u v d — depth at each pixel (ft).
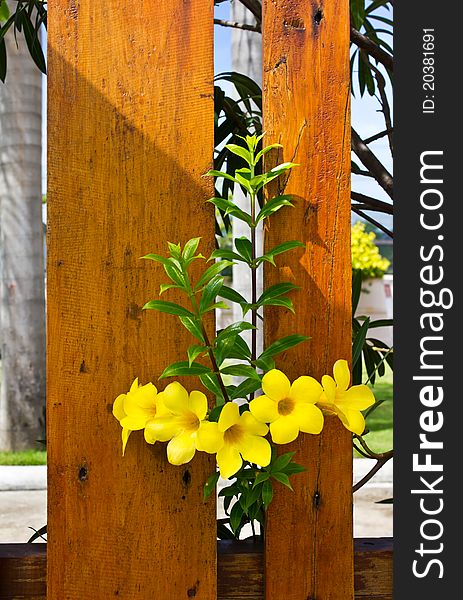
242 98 6.24
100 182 3.85
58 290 3.82
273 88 3.92
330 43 3.94
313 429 3.50
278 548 3.94
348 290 3.95
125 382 3.85
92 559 3.85
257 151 5.35
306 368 3.94
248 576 4.03
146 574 3.88
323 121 3.94
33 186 19.52
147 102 3.87
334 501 3.97
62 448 3.84
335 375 3.69
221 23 5.53
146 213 3.87
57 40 3.84
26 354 19.69
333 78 3.94
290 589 3.95
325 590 3.96
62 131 3.84
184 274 3.63
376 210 5.86
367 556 4.13
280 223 3.92
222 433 3.42
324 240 3.94
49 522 3.84
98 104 3.85
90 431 3.84
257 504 3.91
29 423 19.77
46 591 3.94
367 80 6.63
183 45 3.86
